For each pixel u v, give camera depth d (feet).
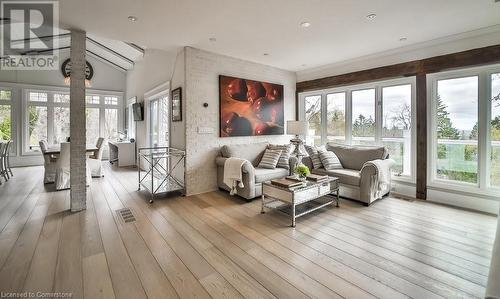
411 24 10.74
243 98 16.07
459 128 12.37
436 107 13.01
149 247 8.01
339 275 6.51
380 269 6.77
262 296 5.72
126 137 28.73
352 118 16.71
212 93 14.76
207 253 7.66
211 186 14.97
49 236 8.73
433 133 13.01
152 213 11.17
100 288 5.97
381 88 15.20
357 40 12.64
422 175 13.25
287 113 19.03
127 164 24.71
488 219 10.39
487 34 11.09
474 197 11.69
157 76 18.94
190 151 14.01
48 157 16.78
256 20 10.28
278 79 18.30
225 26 10.88
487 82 11.46
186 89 13.73
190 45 13.44
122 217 10.66
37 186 15.93
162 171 19.66
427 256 7.45
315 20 10.30
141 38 12.34
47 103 26.08
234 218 10.59
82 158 11.39
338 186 12.10
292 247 8.04
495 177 11.41
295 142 16.71
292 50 14.23
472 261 7.16
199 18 10.07
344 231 9.26
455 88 12.44
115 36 12.07
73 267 6.83
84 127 11.40
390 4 9.01
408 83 14.01
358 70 15.81
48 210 11.44
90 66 27.96
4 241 8.34
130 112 27.58
